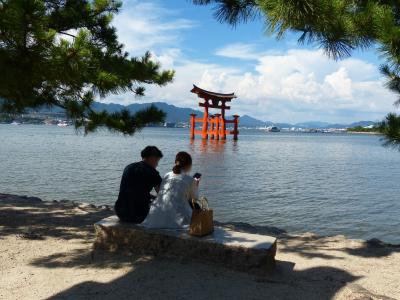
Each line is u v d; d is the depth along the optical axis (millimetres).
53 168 29812
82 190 20219
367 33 4848
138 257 5363
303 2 4379
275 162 45031
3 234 6785
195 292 4398
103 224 5672
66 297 4215
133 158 41281
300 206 17734
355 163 47219
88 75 6582
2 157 38562
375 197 21016
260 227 9539
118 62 7617
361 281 5141
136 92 8336
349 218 15422
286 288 4625
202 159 47031
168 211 5457
